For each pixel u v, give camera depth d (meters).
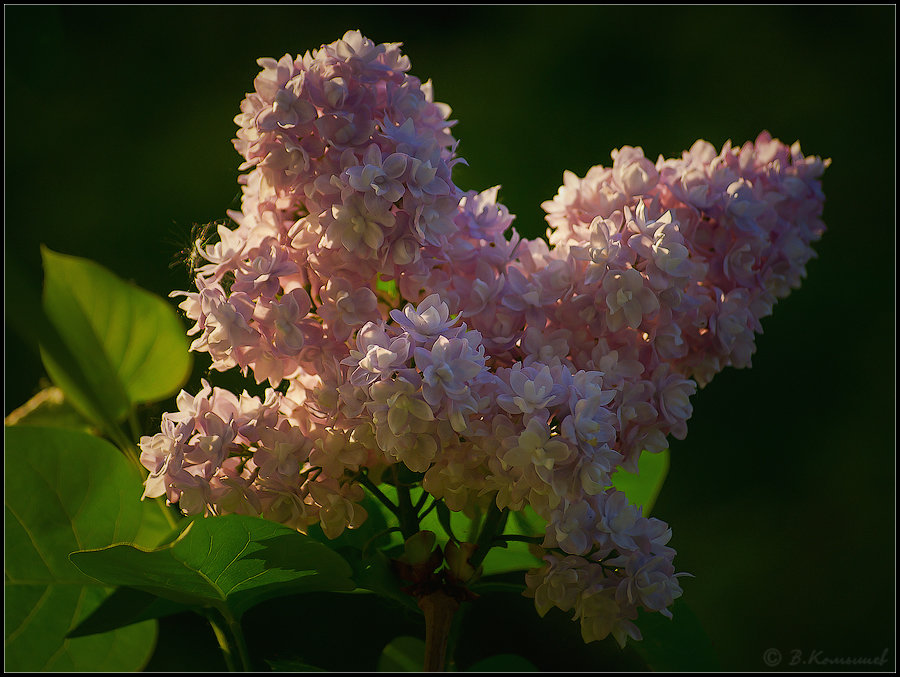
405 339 1.69
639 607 1.76
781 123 4.41
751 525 4.02
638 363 1.72
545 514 1.70
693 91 4.39
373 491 1.74
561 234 1.76
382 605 1.81
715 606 3.88
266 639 2.74
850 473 4.09
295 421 1.74
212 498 1.72
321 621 2.77
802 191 1.78
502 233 1.75
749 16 4.50
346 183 1.71
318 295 1.73
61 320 1.81
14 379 2.60
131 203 3.96
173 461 1.71
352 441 1.72
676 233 1.72
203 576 1.71
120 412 1.81
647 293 1.71
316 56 1.73
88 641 1.78
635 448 1.72
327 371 1.72
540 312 1.72
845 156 4.41
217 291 1.71
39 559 1.77
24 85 1.88
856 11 4.54
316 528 1.76
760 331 1.77
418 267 1.71
